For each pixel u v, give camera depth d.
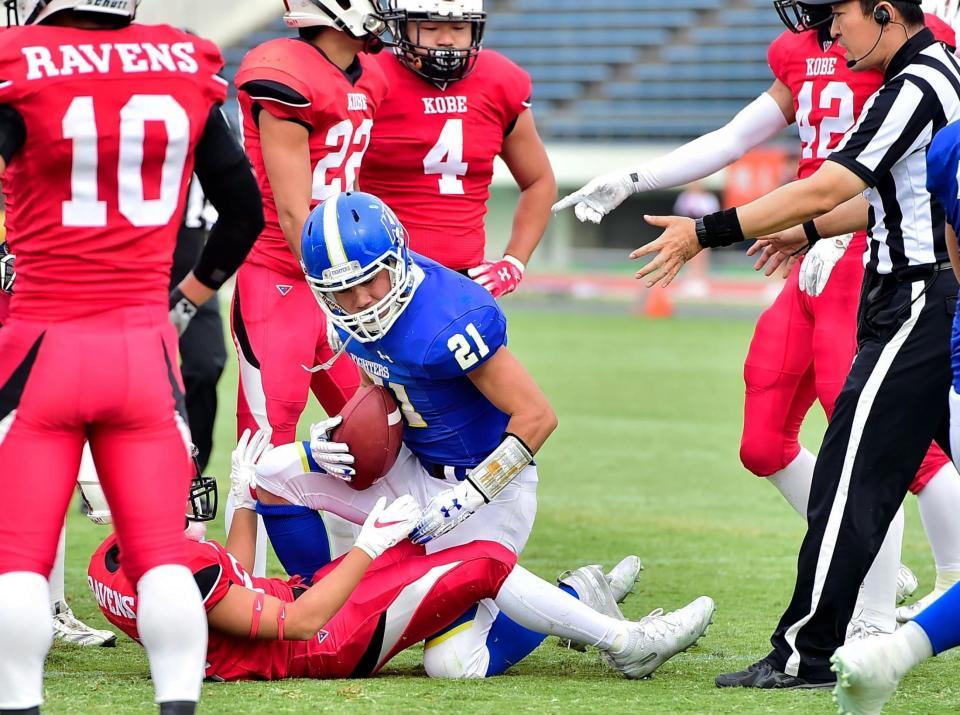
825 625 13.27
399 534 12.72
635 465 31.42
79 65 10.11
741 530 24.06
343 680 13.30
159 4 91.94
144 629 10.27
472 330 12.87
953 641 11.13
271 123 15.98
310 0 16.17
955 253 13.04
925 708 12.58
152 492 10.37
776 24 102.56
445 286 13.02
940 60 13.35
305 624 12.55
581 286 89.94
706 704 12.41
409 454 14.51
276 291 16.89
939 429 14.02
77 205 10.12
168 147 10.41
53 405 10.10
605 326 68.88
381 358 13.20
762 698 12.73
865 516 13.30
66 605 15.40
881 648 11.05
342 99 16.44
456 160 18.17
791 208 13.30
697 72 101.81
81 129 10.03
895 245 13.58
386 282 12.61
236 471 14.47
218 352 23.19
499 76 18.38
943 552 16.86
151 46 10.48
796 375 17.08
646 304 79.31
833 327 16.50
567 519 24.92
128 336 10.31
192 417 23.11
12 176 10.28
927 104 13.12
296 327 16.89
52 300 10.19
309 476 14.20
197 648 10.38
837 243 16.47
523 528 14.12
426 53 17.48
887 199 13.60
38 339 10.14
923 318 13.36
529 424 13.12
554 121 101.94
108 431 10.41
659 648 13.55
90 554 20.98
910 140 13.19
